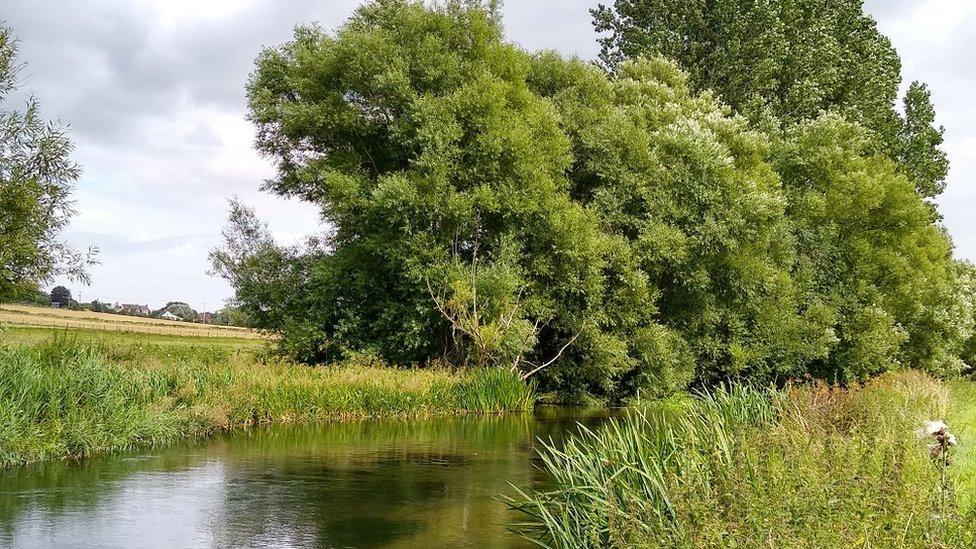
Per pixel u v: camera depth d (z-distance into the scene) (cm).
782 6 5194
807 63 5166
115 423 1888
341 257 3438
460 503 1426
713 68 5053
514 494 1496
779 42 5003
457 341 3294
